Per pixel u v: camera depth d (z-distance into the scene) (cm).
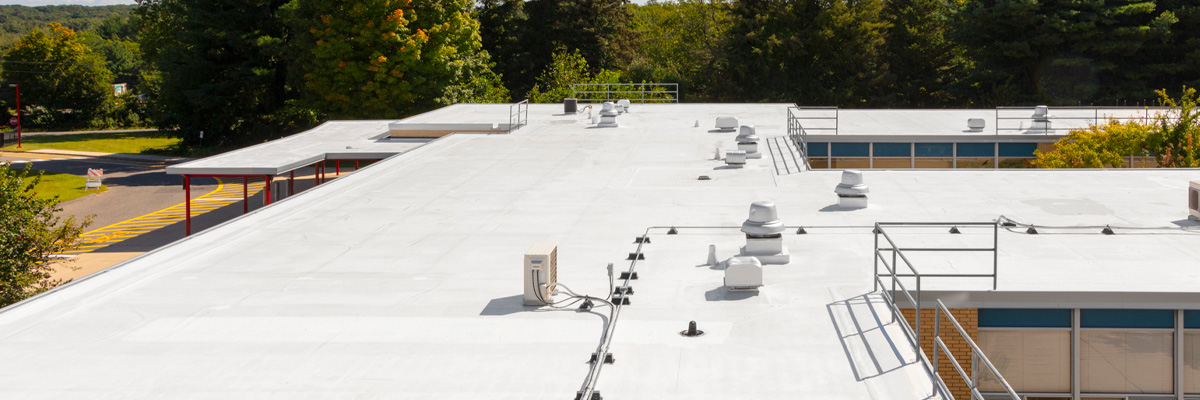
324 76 7100
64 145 9056
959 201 1959
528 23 9294
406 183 2291
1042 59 7400
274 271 1409
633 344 1052
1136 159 3275
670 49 10925
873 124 3897
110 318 1172
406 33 6981
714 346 1041
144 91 9125
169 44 8900
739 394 902
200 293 1285
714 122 3922
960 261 1406
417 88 7175
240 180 6228
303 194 2112
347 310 1202
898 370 958
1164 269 1352
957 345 1210
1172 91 7388
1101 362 1223
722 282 1311
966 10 7562
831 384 923
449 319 1159
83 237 4050
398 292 1287
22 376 970
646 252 1509
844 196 1881
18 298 2500
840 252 1480
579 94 8088
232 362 1009
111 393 919
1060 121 3872
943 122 3975
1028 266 1375
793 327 1101
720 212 1859
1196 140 3161
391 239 1638
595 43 9344
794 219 1775
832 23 8038
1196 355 1212
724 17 9744
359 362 1005
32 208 2630
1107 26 7219
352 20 7019
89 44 18112
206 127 8262
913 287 1255
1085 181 2222
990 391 1224
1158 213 1808
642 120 4081
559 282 1328
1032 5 6994
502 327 1124
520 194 2117
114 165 7394
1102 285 1259
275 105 8406
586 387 905
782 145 3014
